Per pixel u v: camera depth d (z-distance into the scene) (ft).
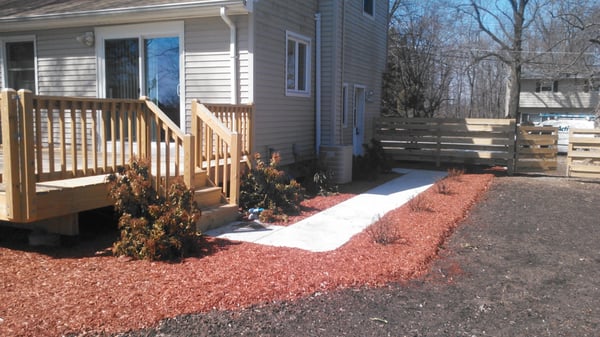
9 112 16.15
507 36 85.05
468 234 21.93
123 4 29.60
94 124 19.08
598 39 63.82
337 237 20.68
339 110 39.68
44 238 19.08
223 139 23.45
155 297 13.76
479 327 12.71
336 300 14.12
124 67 31.60
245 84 28.86
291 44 34.58
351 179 38.06
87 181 19.95
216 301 13.64
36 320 12.21
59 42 32.99
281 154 33.30
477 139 45.19
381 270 16.34
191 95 30.04
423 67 77.82
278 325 12.53
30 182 16.52
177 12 28.04
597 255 19.11
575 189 34.94
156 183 20.34
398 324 12.78
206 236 20.49
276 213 24.41
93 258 17.42
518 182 38.45
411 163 50.34
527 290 15.33
